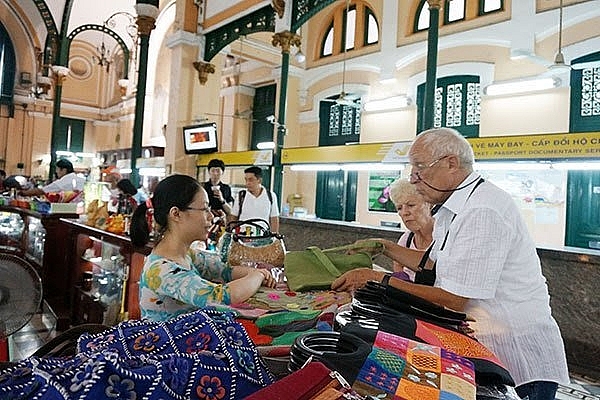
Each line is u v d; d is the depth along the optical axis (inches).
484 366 35.6
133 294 135.5
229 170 424.5
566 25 275.6
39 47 714.8
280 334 48.8
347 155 229.1
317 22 443.5
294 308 57.5
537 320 57.6
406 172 357.4
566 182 277.4
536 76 261.6
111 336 36.2
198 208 64.9
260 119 506.6
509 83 271.3
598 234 264.2
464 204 58.7
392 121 369.1
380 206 377.4
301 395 26.5
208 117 372.2
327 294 64.3
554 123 278.8
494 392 33.6
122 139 732.7
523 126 292.5
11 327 77.5
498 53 308.0
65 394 24.6
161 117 634.2
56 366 27.2
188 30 362.9
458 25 331.6
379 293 49.3
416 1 361.7
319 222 225.5
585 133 148.9
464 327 46.5
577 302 138.5
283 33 285.7
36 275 80.3
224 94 526.3
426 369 32.6
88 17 651.5
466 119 331.0
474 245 55.3
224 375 31.8
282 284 71.2
